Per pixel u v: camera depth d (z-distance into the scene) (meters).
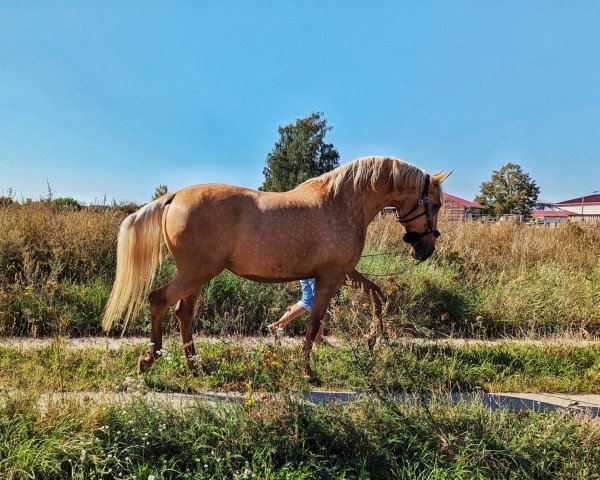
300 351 5.23
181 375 5.16
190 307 5.30
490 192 58.56
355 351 4.77
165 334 7.19
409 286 8.24
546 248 11.88
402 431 4.00
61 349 5.43
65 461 3.38
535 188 57.53
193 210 4.81
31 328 6.91
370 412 4.13
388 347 5.15
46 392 4.33
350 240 5.36
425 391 4.77
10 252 8.38
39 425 3.63
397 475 3.60
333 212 5.30
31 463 3.29
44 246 8.76
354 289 6.05
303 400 4.21
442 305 8.41
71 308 7.32
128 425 3.67
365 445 3.81
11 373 4.94
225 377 5.14
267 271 5.08
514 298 8.75
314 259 5.19
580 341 7.65
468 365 6.04
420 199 5.73
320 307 5.30
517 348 6.77
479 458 3.76
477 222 14.59
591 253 11.86
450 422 4.14
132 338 7.06
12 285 7.50
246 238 4.91
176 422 3.85
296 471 3.48
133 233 4.90
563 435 4.09
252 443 3.68
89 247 8.77
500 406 4.58
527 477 3.68
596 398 5.39
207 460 3.53
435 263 9.80
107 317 4.92
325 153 47.50
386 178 5.61
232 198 4.93
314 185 5.48
